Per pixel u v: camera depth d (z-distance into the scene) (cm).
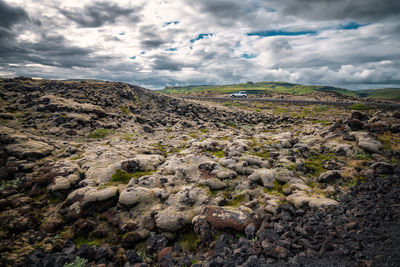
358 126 1752
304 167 1339
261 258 608
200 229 869
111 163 1462
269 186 1174
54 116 2405
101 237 948
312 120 3312
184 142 2145
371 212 716
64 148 1778
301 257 574
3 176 1234
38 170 1334
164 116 3425
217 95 10331
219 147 1777
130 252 812
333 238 629
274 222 812
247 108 5031
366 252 538
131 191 1084
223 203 1068
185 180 1252
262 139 1922
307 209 889
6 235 866
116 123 2684
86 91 3538
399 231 590
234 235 818
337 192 1041
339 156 1455
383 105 4278
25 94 2853
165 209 1004
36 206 1064
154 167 1455
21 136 1653
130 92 4069
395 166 1163
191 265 675
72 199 1086
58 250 856
